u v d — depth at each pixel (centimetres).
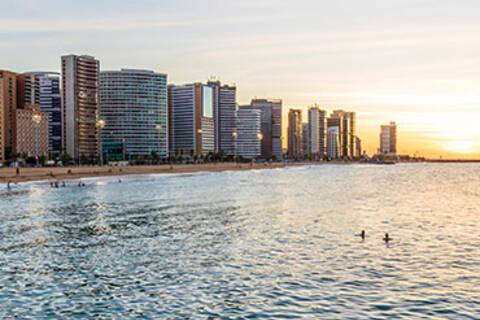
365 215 5944
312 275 2944
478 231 4641
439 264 3231
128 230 4750
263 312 2317
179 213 6138
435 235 4391
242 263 3269
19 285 2783
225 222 5303
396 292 2603
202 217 5741
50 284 2802
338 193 9700
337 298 2508
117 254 3600
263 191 10144
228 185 12194
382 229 4759
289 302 2453
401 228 4834
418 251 3656
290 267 3142
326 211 6372
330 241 4072
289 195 9112
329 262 3278
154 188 10756
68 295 2597
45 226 5012
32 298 2550
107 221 5397
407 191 10406
